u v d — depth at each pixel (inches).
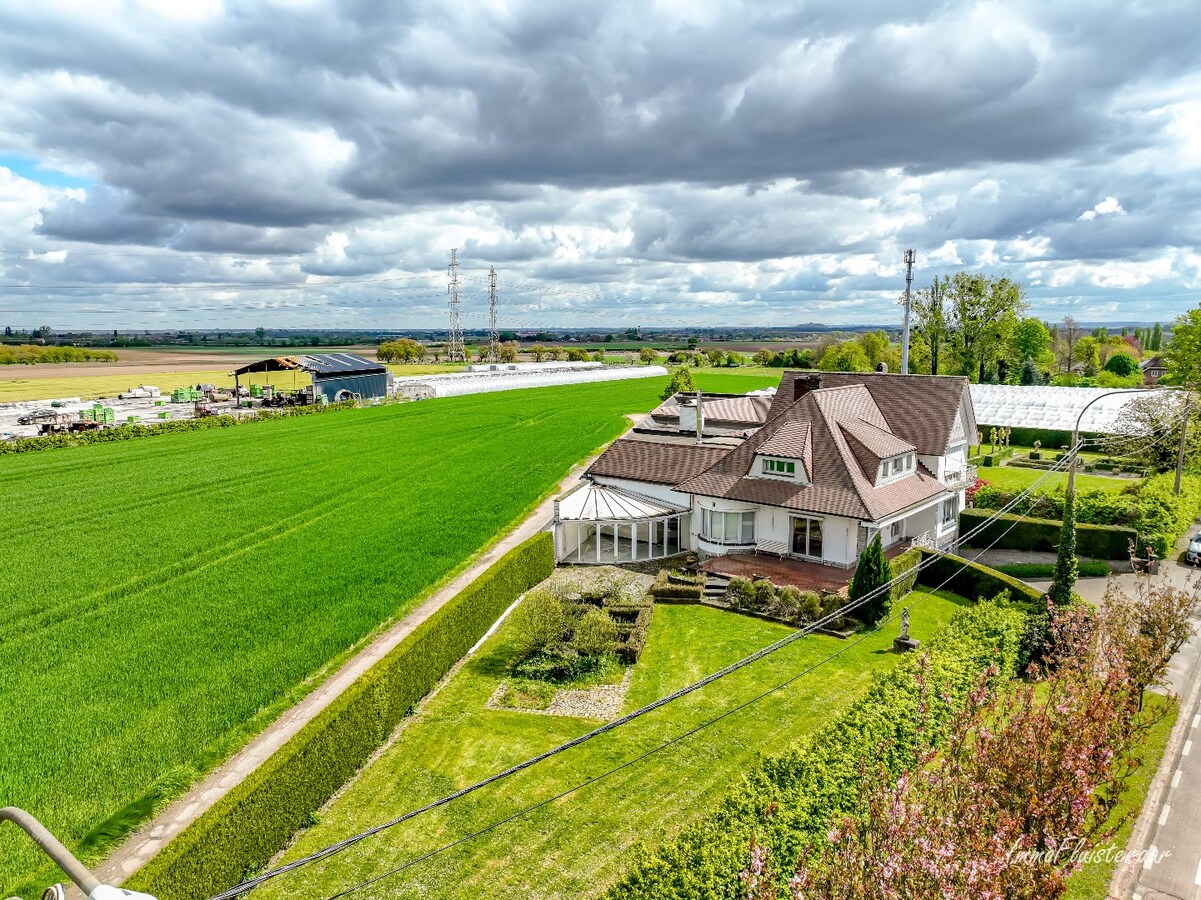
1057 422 3383.4
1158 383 3683.6
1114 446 2672.2
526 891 745.6
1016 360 5748.0
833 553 1609.3
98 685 1116.5
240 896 741.9
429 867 782.5
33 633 1305.4
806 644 1291.8
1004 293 4163.4
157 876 650.8
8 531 1923.0
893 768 809.5
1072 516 1245.7
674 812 858.1
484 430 3686.0
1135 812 685.3
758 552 1712.6
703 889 612.1
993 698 740.7
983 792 605.0
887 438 1731.1
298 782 837.2
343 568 1637.6
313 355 5157.5
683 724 1042.1
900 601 1501.0
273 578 1573.6
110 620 1355.8
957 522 1898.4
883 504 1573.6
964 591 1534.2
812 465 1648.6
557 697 1128.8
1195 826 850.8
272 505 2193.7
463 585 1563.7
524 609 1266.0
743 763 948.6
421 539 1856.5
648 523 1775.3
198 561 1689.2
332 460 2893.7
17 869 757.9
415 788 914.1
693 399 2476.6
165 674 1151.0
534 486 2445.9
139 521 2020.2
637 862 658.2
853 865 522.3
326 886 757.3
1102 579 1670.8
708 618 1413.6
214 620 1354.6
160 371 7150.6
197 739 979.3
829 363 5841.5
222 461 2856.8
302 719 1050.7
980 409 3624.5
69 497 2276.1
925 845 503.5
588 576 1664.6
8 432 3385.8
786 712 1066.7
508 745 1002.7
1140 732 863.1
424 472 2674.7
